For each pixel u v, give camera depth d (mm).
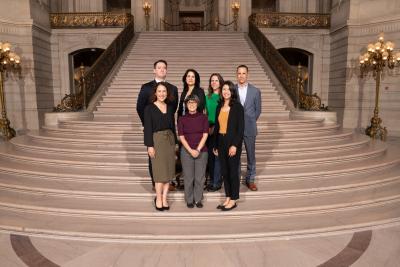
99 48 17516
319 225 4359
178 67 12484
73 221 4523
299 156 6598
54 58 17141
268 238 4094
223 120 4516
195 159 4617
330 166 6230
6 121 11648
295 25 17078
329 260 3639
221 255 3736
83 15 17234
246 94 4973
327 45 17016
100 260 3639
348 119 14672
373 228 4391
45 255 3754
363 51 14086
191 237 4070
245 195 5047
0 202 4926
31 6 14367
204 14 23031
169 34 15664
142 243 4012
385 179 5742
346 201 4957
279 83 11422
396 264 3562
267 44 12758
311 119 8914
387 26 13047
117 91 11031
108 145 6949
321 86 17203
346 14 14711
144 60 13070
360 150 7258
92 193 5066
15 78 14016
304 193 5176
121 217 4586
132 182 5488
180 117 4551
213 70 12297
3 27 13586
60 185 5445
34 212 4773
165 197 4637
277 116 9898
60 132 7879
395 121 12898
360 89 14227
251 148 5066
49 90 16641
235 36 15633
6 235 4227
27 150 7152
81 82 9977
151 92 4469
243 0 19547
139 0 19328
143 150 6602
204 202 4953
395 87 12852
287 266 3521
